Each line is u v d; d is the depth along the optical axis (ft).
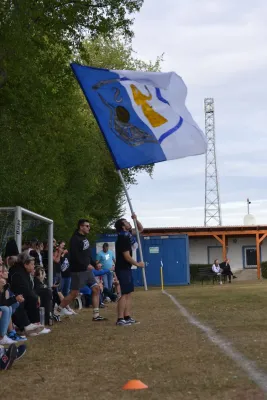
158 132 40.83
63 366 23.47
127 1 60.03
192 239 156.04
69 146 78.74
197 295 68.59
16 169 63.77
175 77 41.34
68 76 62.80
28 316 36.63
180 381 19.44
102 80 41.22
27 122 63.21
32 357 25.90
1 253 45.06
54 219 78.64
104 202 113.70
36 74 59.98
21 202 65.41
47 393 18.63
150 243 128.26
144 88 40.93
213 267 125.29
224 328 33.17
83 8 58.85
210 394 17.51
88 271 42.39
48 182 69.77
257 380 19.08
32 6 53.16
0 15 51.24
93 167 90.79
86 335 33.55
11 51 53.47
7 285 32.99
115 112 40.88
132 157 40.45
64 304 42.70
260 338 28.43
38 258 44.24
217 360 22.89
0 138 63.05
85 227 42.16
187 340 28.99
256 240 147.54
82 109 101.19
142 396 17.65
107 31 61.05
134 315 44.78
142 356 24.82
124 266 38.58
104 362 23.97
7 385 19.97
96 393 18.37
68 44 61.21
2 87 59.57
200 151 41.52
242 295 63.72
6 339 30.78
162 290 94.58
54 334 34.63
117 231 38.93
